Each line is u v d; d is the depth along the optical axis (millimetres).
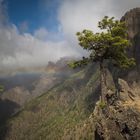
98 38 35719
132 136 39688
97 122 41500
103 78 38125
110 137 39719
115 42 36344
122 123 40781
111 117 41594
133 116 41312
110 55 37469
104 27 37562
